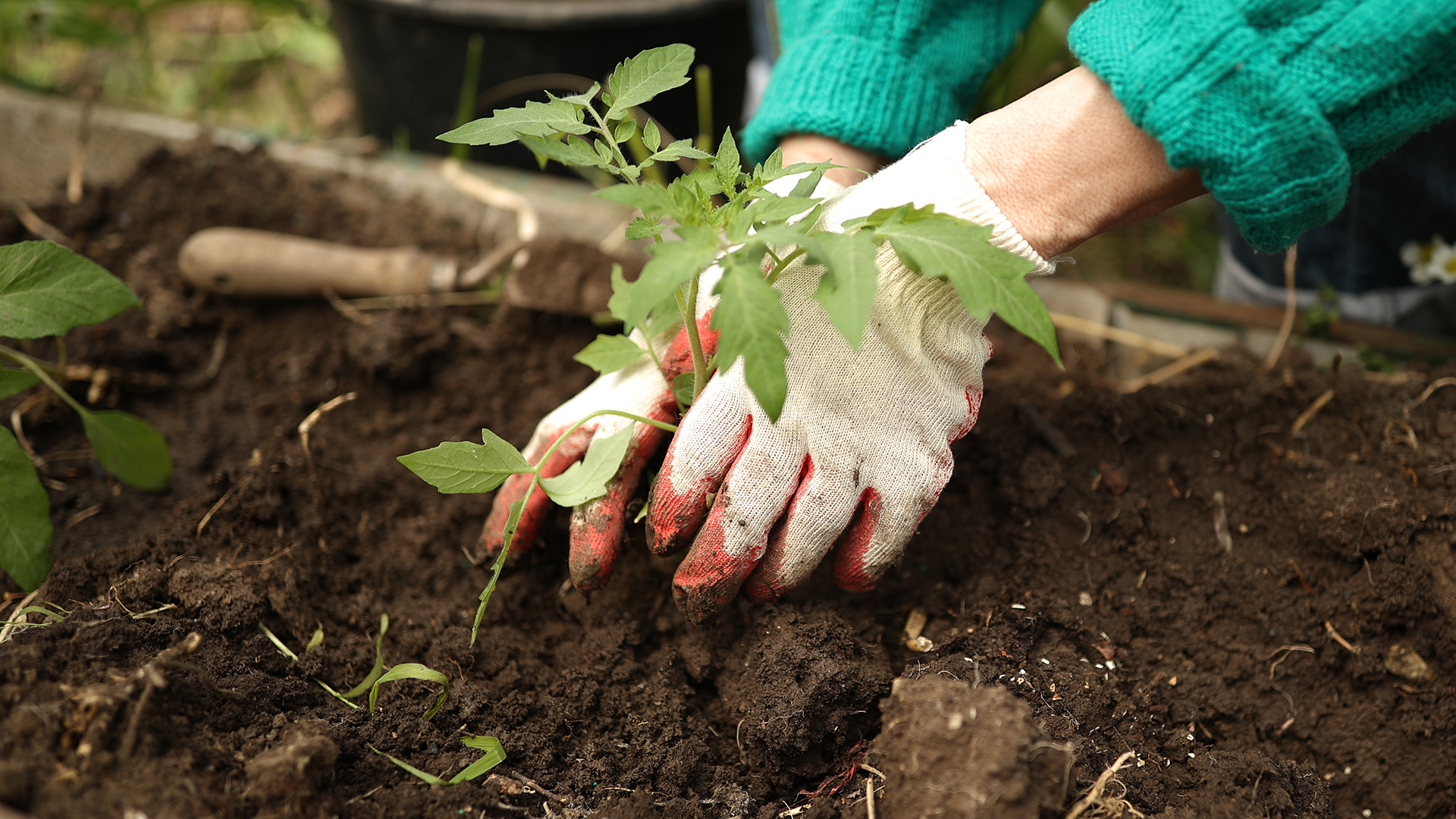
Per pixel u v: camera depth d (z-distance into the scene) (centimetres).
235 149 223
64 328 117
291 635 131
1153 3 106
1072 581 144
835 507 122
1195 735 132
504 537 130
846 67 143
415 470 117
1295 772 127
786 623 129
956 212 116
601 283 184
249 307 196
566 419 137
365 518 159
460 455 118
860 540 127
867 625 135
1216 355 183
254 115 325
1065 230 120
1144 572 146
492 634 139
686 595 124
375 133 270
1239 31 100
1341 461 155
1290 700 135
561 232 212
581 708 130
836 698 121
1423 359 177
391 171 220
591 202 212
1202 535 149
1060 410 163
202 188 215
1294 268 206
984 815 98
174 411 179
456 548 155
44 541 124
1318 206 107
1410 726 130
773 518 121
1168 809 117
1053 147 116
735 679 132
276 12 287
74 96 306
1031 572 145
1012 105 121
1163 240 290
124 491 162
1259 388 166
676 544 124
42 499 124
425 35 241
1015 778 99
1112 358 195
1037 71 235
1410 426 157
